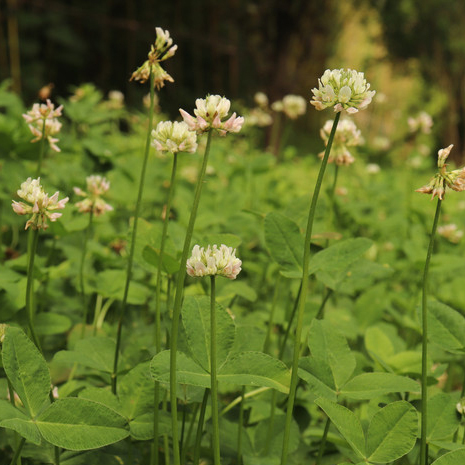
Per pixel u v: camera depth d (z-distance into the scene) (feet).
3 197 2.95
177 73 11.30
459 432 2.06
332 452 2.09
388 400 2.00
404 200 5.36
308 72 15.49
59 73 11.56
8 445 2.06
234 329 1.76
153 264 1.99
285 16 12.80
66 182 3.51
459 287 2.96
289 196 5.18
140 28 11.21
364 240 1.97
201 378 1.73
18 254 2.96
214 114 1.72
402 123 15.19
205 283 2.30
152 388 1.86
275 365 1.75
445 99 18.61
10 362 1.69
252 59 13.00
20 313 2.21
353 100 1.70
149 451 2.05
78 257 2.92
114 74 11.78
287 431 1.74
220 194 4.01
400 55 17.84
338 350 1.86
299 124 16.52
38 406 1.70
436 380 1.96
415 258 3.01
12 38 9.30
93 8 11.68
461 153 18.48
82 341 2.08
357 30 18.08
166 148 1.88
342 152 2.38
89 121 4.50
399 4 16.90
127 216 3.90
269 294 3.30
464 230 4.66
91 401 1.73
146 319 2.96
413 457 1.99
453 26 17.46
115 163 3.92
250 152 5.27
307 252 1.73
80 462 1.93
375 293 2.72
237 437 2.04
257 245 3.76
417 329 2.53
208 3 12.36
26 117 2.23
